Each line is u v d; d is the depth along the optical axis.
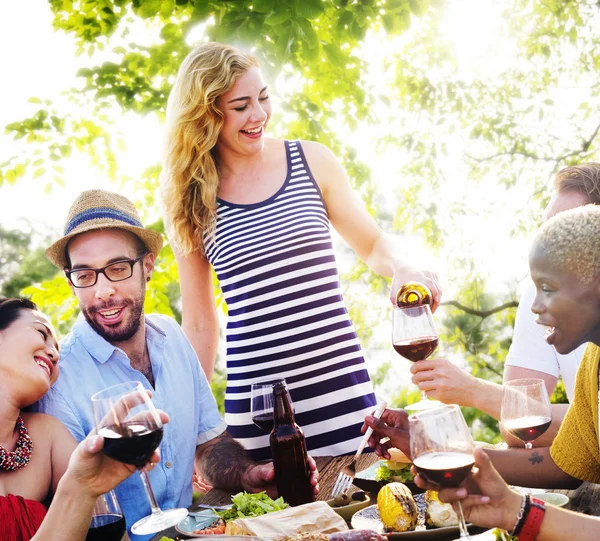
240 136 2.87
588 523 1.39
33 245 25.97
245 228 2.90
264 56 3.95
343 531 1.61
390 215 10.42
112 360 2.37
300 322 2.80
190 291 3.15
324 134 5.90
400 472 2.07
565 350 1.53
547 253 1.46
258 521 1.64
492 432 10.20
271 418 2.12
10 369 1.90
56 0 5.22
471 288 9.11
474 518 1.43
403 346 2.17
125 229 2.34
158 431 1.53
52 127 5.65
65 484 1.53
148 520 1.95
